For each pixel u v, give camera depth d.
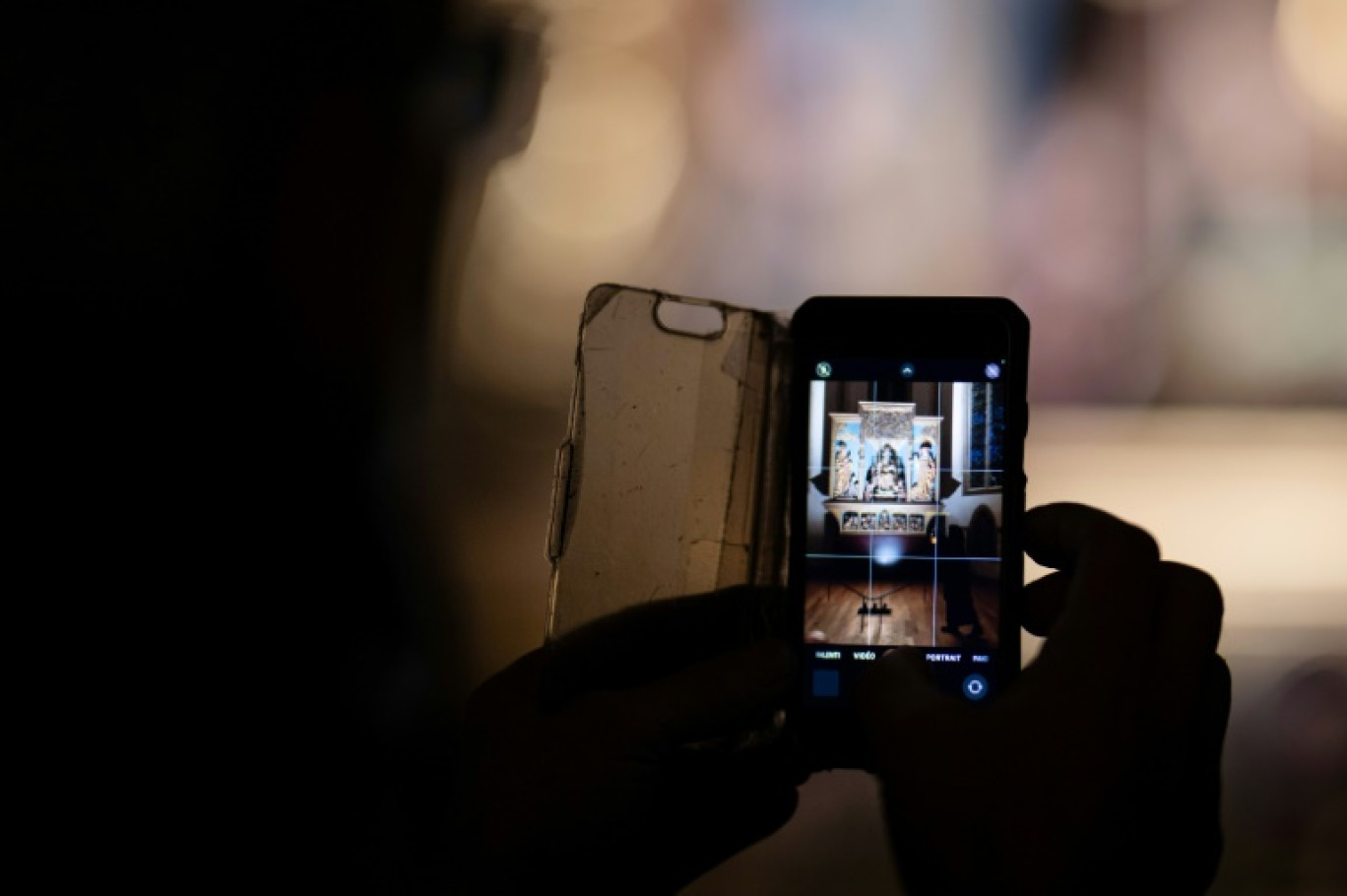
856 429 0.77
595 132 1.40
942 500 0.76
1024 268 1.42
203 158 1.10
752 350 0.78
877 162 1.46
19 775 0.90
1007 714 0.50
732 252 1.42
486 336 1.26
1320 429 1.28
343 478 1.08
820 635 0.75
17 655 0.93
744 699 0.67
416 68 1.19
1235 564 1.12
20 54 1.10
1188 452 1.25
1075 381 1.35
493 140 1.30
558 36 1.38
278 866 0.89
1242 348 1.35
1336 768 0.98
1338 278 1.38
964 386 0.77
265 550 1.02
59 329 1.05
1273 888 0.92
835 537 0.76
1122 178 1.44
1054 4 1.48
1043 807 0.47
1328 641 1.06
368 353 1.13
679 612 0.74
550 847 0.64
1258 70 1.45
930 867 0.50
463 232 1.25
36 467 0.99
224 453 1.04
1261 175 1.43
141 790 0.91
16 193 1.05
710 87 1.46
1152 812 0.52
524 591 1.10
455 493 1.16
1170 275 1.40
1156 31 1.47
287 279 1.10
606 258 1.38
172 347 1.06
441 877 0.65
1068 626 0.51
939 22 1.50
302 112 1.13
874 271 1.42
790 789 0.75
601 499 0.71
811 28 1.50
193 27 1.11
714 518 0.75
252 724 0.96
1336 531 1.14
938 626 0.74
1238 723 1.01
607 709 0.66
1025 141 1.46
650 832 0.72
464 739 0.69
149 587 0.97
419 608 1.07
